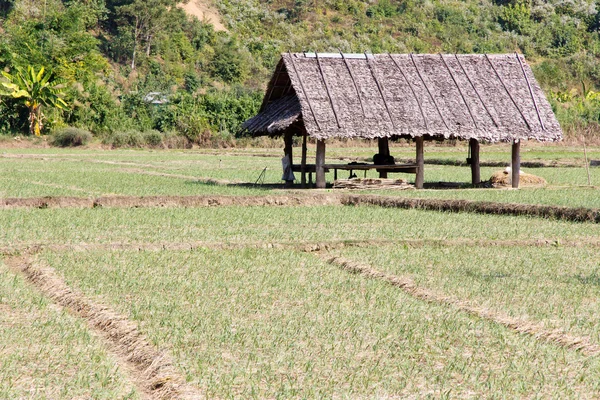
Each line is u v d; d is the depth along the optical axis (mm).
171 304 21734
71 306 21812
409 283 24766
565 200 47438
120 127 140000
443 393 15602
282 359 17391
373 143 132000
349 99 54438
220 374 16438
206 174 72125
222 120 139500
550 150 121625
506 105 57250
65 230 34656
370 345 18484
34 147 129000
